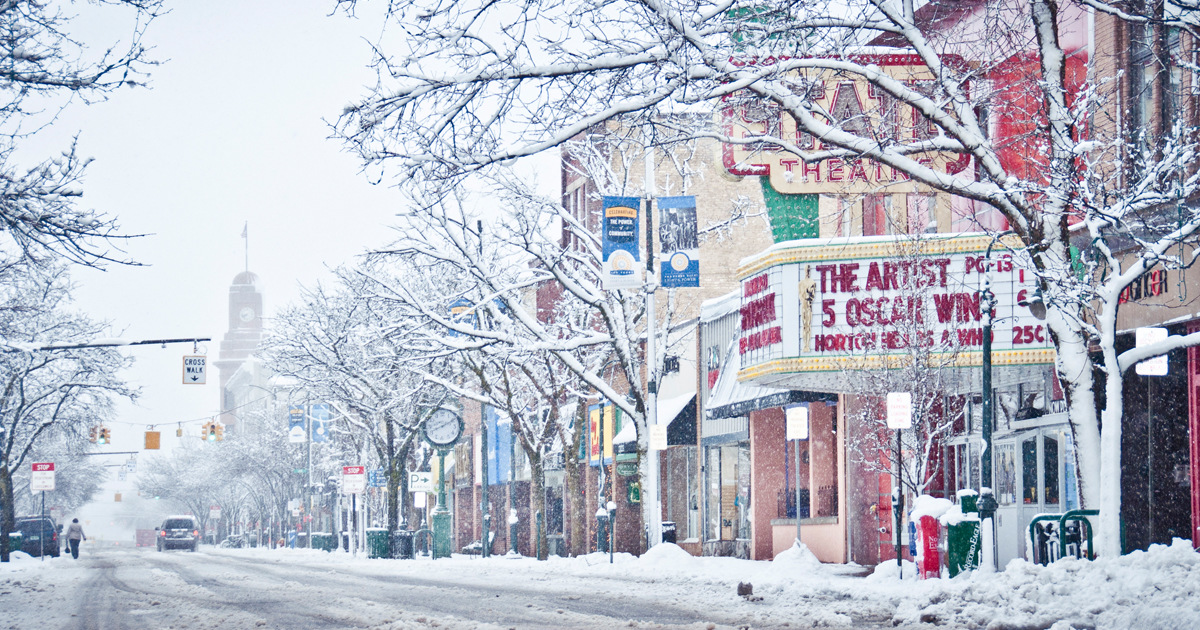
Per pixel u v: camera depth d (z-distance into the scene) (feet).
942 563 75.56
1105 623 38.19
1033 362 77.25
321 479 269.03
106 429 209.97
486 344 106.11
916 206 82.79
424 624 44.34
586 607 53.88
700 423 124.88
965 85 61.46
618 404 107.04
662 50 49.75
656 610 51.55
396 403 143.33
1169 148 55.57
